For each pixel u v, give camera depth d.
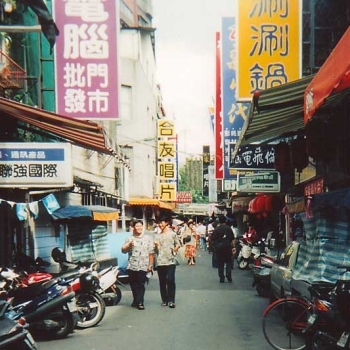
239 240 21.94
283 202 20.23
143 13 36.94
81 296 8.47
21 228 12.34
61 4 11.56
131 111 30.59
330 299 5.97
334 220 7.11
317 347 5.90
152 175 34.22
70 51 11.54
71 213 11.73
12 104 8.59
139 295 10.23
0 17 10.69
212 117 32.66
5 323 5.54
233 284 14.27
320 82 5.18
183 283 14.55
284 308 6.79
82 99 11.51
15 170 9.14
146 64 34.84
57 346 7.24
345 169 9.18
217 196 51.94
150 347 7.07
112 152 11.12
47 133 11.51
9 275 7.51
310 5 11.91
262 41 10.66
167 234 10.52
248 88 10.62
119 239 14.87
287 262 9.30
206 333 7.93
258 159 15.05
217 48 18.39
